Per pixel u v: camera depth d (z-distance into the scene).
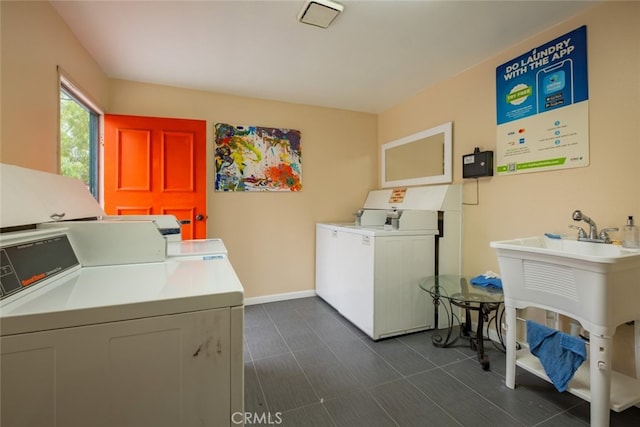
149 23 1.84
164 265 1.25
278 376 1.86
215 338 0.83
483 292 2.04
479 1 1.66
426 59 2.34
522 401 1.61
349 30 1.94
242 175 3.11
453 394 1.68
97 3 1.65
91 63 2.25
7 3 1.29
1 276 0.75
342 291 2.80
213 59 2.32
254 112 3.16
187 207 2.71
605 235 1.62
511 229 2.18
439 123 2.80
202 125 2.76
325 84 2.83
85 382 0.73
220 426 0.84
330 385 1.77
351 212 3.62
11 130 1.33
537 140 1.99
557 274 1.44
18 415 0.68
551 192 1.93
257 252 3.20
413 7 1.71
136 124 2.56
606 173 1.66
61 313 0.70
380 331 2.35
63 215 1.23
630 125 1.57
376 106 3.46
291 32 1.96
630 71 1.57
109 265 1.23
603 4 1.66
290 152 3.30
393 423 1.46
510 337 1.71
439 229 2.57
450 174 2.67
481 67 2.38
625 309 1.35
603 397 1.30
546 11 1.75
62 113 2.06
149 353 0.78
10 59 1.32
